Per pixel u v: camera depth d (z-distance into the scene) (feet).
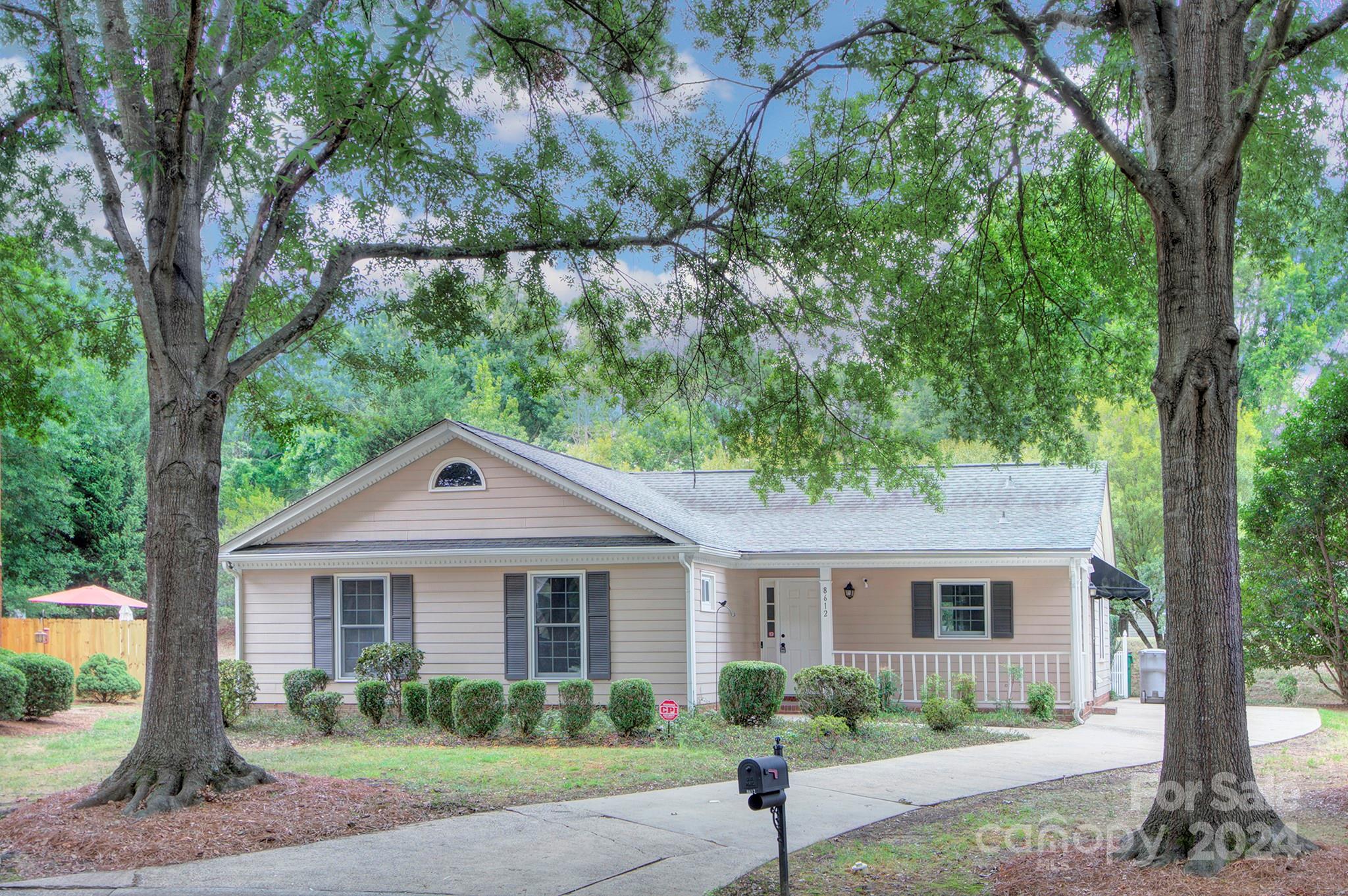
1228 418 28.07
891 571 74.28
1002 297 47.01
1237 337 28.19
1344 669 68.69
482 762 47.44
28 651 80.53
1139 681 83.66
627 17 41.39
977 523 73.51
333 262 41.96
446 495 69.05
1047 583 71.00
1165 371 28.68
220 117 37.88
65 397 125.90
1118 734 59.47
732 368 46.09
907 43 37.19
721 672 60.59
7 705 58.23
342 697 58.39
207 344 39.06
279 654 70.03
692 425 49.52
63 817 33.91
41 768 45.85
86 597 91.50
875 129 42.75
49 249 50.26
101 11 38.11
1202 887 23.70
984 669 68.28
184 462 37.70
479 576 67.67
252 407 53.42
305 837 32.48
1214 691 26.89
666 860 29.94
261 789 37.35
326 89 33.55
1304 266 140.56
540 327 46.26
